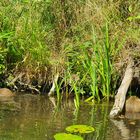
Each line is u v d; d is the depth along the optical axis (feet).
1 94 27.35
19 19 30.14
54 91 27.89
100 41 28.27
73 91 27.71
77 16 30.40
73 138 19.45
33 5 30.86
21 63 28.96
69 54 28.45
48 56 28.81
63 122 22.33
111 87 27.37
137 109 24.34
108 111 24.52
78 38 29.17
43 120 22.53
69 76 27.43
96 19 29.48
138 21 29.50
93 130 21.06
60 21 30.78
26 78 28.81
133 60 27.04
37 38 29.35
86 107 25.25
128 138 20.35
